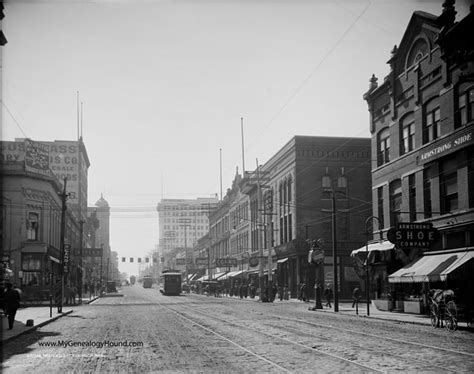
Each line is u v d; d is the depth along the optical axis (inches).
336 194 2262.6
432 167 1278.3
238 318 1160.2
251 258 2484.0
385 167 1536.7
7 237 2146.9
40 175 2230.6
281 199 2477.9
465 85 1171.9
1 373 484.1
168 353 601.9
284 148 2395.4
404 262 1358.3
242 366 503.8
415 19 1376.7
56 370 496.7
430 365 499.8
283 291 2263.8
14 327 939.3
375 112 1619.1
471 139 1114.7
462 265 1045.2
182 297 2812.5
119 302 2158.0
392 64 1494.8
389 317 1154.0
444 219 1211.2
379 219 1425.9
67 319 1200.8
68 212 2992.1
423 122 1346.0
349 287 2223.2
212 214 4372.5
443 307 911.7
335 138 2289.6
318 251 1797.5
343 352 592.7
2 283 1439.5
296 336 770.8
